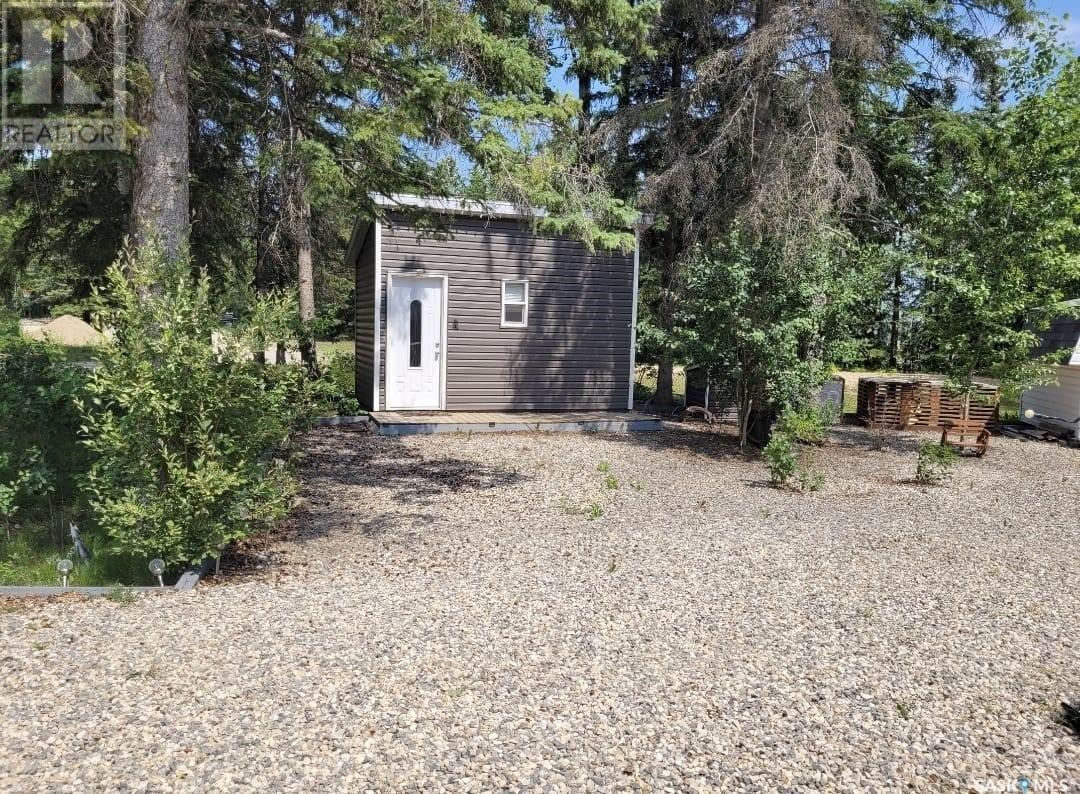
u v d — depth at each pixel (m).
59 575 4.77
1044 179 11.51
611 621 4.16
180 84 6.21
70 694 3.06
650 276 16.97
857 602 4.69
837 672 3.65
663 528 6.46
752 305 10.34
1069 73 11.71
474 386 12.69
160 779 2.53
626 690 3.34
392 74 6.52
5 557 5.12
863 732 3.11
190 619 3.94
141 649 3.53
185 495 4.58
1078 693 3.57
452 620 4.06
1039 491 8.98
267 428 5.04
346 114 6.73
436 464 9.23
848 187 12.16
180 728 2.84
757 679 3.52
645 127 15.05
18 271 11.03
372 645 3.67
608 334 13.45
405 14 6.21
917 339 13.51
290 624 3.91
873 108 15.27
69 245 10.94
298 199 8.90
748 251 10.39
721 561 5.46
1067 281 13.41
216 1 6.55
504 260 12.63
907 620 4.41
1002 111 14.06
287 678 3.27
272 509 5.09
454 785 2.59
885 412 14.44
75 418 6.82
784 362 10.23
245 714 2.96
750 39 12.74
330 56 6.32
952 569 5.54
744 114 13.66
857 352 10.98
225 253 13.12
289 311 5.23
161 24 6.05
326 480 8.14
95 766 2.58
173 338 4.61
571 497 7.68
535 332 12.96
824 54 13.38
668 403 16.19
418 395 12.51
